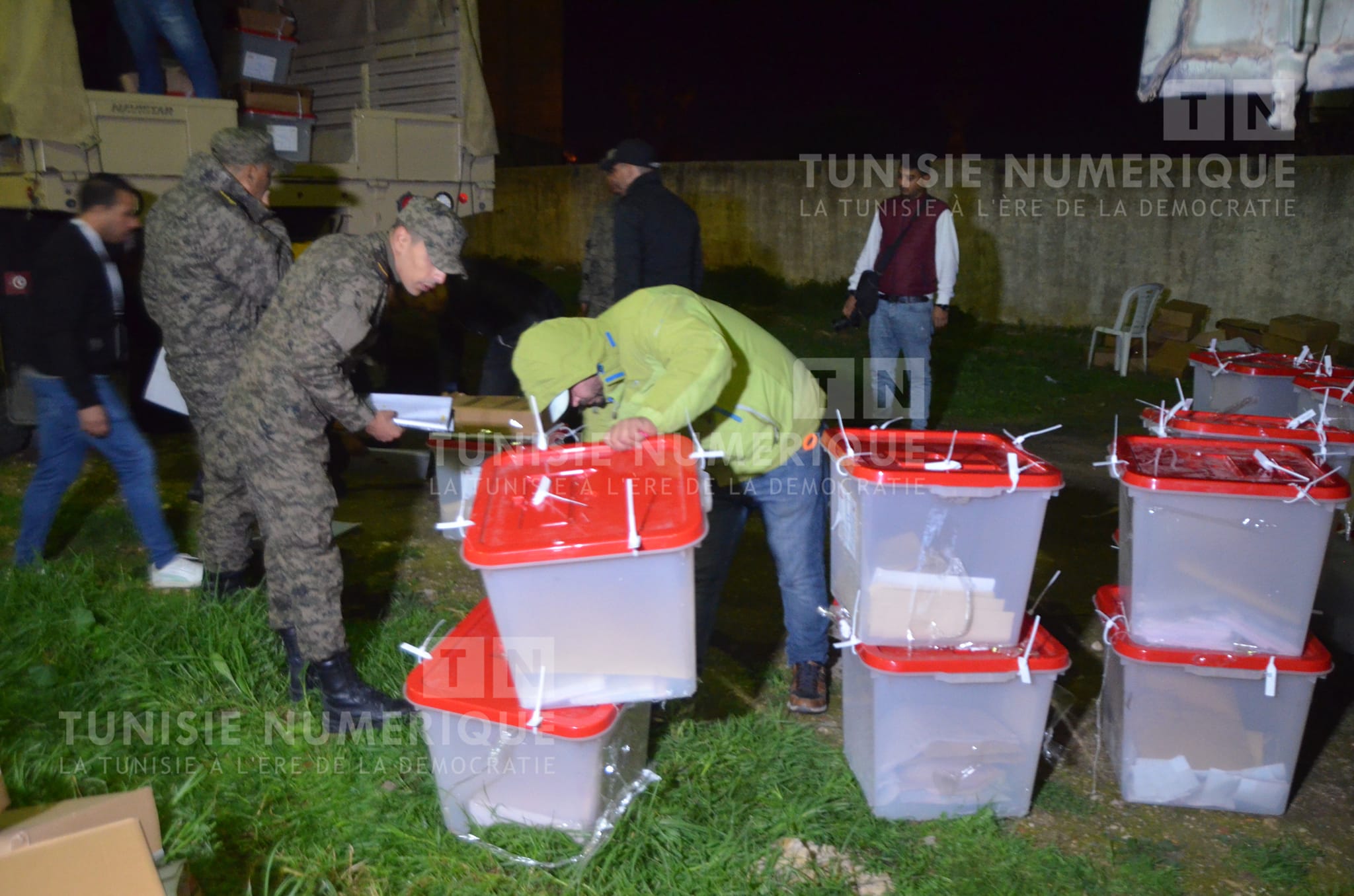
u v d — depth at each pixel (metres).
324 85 7.93
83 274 3.85
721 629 4.13
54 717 3.18
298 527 3.09
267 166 3.94
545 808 2.68
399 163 6.72
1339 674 3.74
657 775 2.92
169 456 6.12
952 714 2.75
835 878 2.64
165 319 3.75
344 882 2.61
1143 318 9.44
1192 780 2.94
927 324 6.28
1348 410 3.89
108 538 4.77
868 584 2.69
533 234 15.89
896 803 2.84
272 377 3.01
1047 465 2.68
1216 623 2.80
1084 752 3.26
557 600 2.38
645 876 2.60
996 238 11.40
